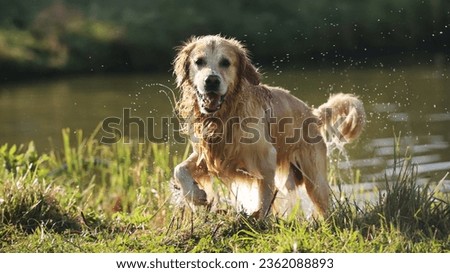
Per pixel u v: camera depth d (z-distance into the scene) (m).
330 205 8.06
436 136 13.84
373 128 14.75
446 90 19.44
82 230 7.46
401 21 30.94
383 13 31.05
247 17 30.55
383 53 30.48
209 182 8.02
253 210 7.88
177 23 29.56
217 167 7.71
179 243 6.87
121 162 11.57
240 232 6.99
